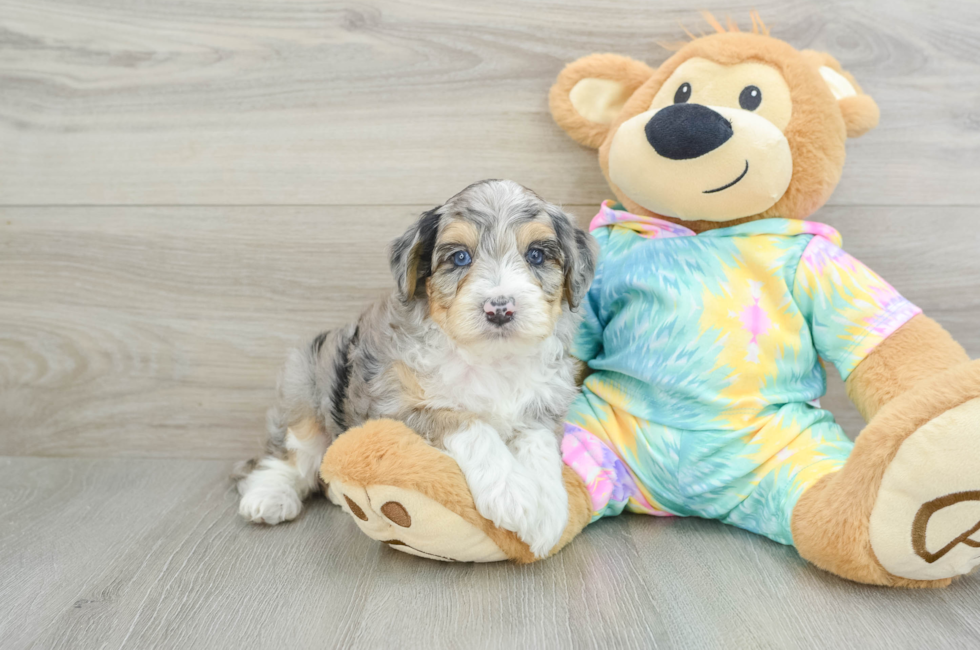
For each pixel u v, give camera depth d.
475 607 1.64
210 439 2.71
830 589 1.71
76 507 2.26
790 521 1.83
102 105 2.58
